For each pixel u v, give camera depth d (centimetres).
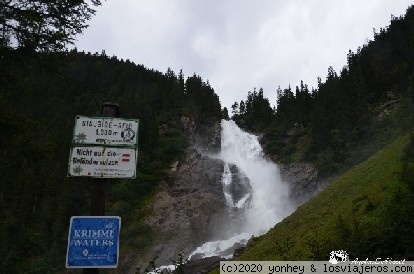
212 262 2952
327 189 2472
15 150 860
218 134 9494
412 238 763
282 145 8906
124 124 519
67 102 9156
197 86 10981
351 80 8419
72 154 497
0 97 855
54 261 4816
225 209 6019
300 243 1427
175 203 6097
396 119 5712
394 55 8319
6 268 4484
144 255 4975
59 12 866
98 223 457
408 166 1375
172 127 8700
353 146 6275
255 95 12025
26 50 841
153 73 12262
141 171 7138
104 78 11275
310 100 9862
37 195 5581
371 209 1269
